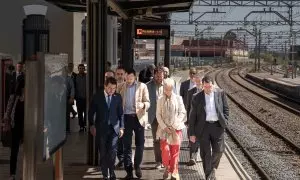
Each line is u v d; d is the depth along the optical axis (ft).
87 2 33.01
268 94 131.13
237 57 385.70
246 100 109.81
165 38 73.72
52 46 63.31
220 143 28.99
